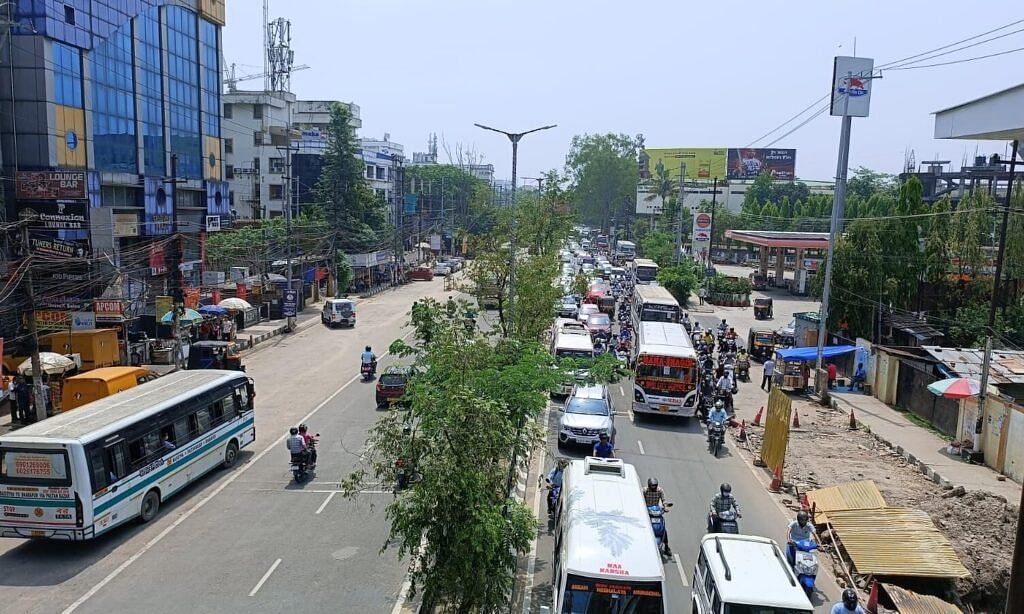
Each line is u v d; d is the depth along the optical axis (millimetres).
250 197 78938
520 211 48594
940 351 28703
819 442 25938
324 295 66188
